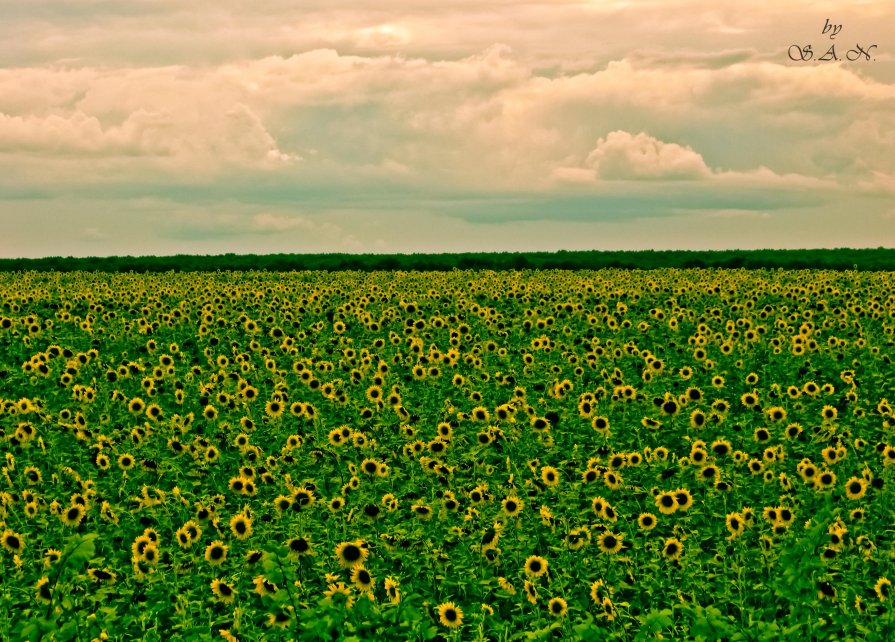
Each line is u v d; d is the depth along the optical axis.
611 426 15.00
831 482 10.60
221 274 54.34
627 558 9.01
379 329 25.08
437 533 10.21
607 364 21.17
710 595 8.57
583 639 7.24
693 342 23.16
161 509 10.70
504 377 17.62
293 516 10.23
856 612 7.79
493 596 9.11
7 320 22.92
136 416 15.27
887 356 20.00
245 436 12.67
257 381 18.89
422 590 9.13
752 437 14.19
